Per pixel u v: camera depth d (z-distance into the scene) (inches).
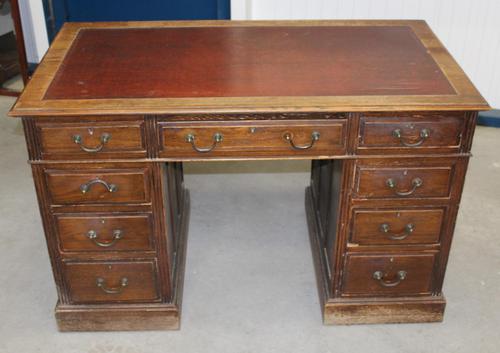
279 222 117.9
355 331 93.0
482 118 150.6
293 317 95.5
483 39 144.6
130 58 90.0
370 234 86.3
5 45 158.1
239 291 100.5
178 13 155.2
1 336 92.0
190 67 87.0
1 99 161.6
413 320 93.8
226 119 77.0
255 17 155.9
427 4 144.1
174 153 79.0
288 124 77.6
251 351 89.5
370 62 89.0
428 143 79.4
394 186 82.3
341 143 79.0
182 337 91.9
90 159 78.9
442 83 82.4
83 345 90.4
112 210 83.1
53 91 79.4
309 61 89.2
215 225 116.6
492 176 131.8
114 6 155.6
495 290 101.0
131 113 75.0
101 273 88.2
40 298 99.2
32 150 78.0
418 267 89.6
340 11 149.8
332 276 90.2
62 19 157.8
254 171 133.9
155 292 90.3
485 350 89.9
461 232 114.5
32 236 113.7
